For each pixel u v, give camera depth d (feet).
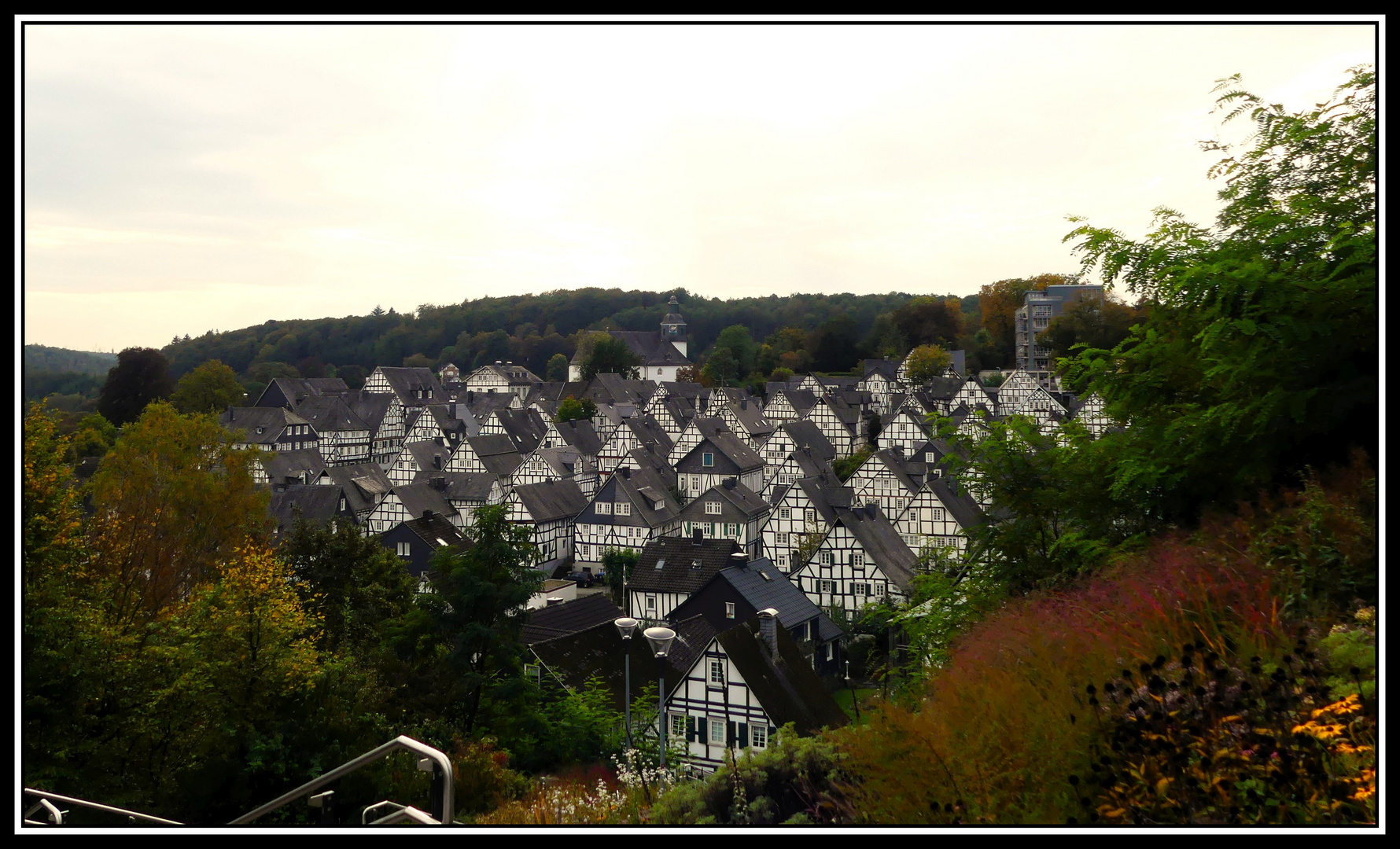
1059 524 36.27
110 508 116.78
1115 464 33.73
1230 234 31.22
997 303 448.65
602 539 211.00
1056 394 283.59
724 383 506.07
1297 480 27.07
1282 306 25.48
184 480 120.47
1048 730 18.33
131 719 53.57
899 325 492.54
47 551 56.59
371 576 99.96
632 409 414.82
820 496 186.19
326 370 648.38
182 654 56.95
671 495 235.20
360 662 79.66
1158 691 17.20
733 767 26.55
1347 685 17.04
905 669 39.65
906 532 170.81
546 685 95.35
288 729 57.11
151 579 112.16
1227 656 19.48
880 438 278.67
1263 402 25.86
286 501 215.51
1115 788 16.39
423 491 226.58
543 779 62.39
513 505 212.64
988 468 36.96
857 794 21.30
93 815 48.62
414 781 59.31
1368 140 27.86
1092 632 21.45
